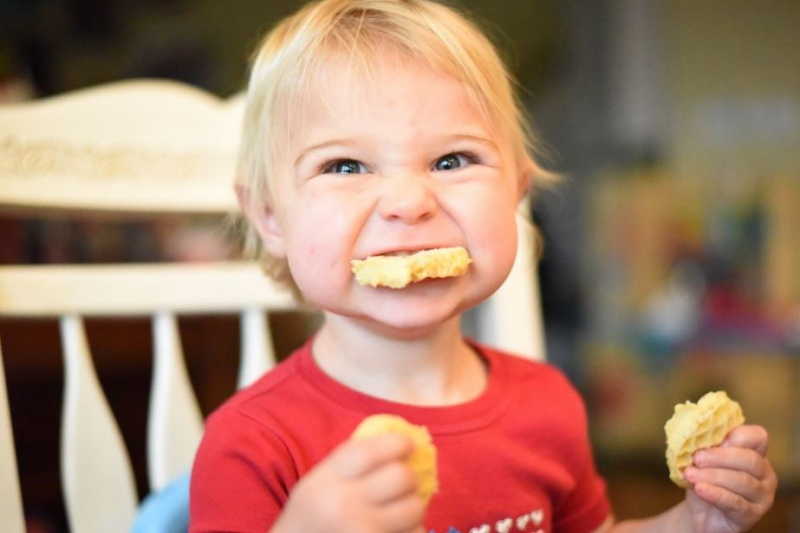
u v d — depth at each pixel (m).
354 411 0.74
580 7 2.94
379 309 0.68
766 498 0.71
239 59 2.34
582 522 0.86
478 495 0.75
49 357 1.46
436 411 0.76
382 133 0.69
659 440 2.73
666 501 2.39
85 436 0.89
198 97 1.02
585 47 2.94
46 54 2.08
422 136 0.69
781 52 2.88
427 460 0.53
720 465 0.70
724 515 0.73
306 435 0.71
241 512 0.67
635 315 2.88
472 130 0.71
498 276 0.71
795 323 2.59
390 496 0.49
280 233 0.79
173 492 0.83
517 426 0.80
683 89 2.92
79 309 0.90
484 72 0.74
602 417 2.81
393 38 0.72
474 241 0.70
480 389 0.82
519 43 2.93
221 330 1.56
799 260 2.72
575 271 2.94
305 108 0.72
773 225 2.76
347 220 0.68
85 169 0.94
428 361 0.77
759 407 2.57
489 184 0.71
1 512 0.75
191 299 0.98
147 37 2.23
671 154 2.93
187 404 0.97
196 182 1.01
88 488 0.88
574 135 2.94
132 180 0.97
